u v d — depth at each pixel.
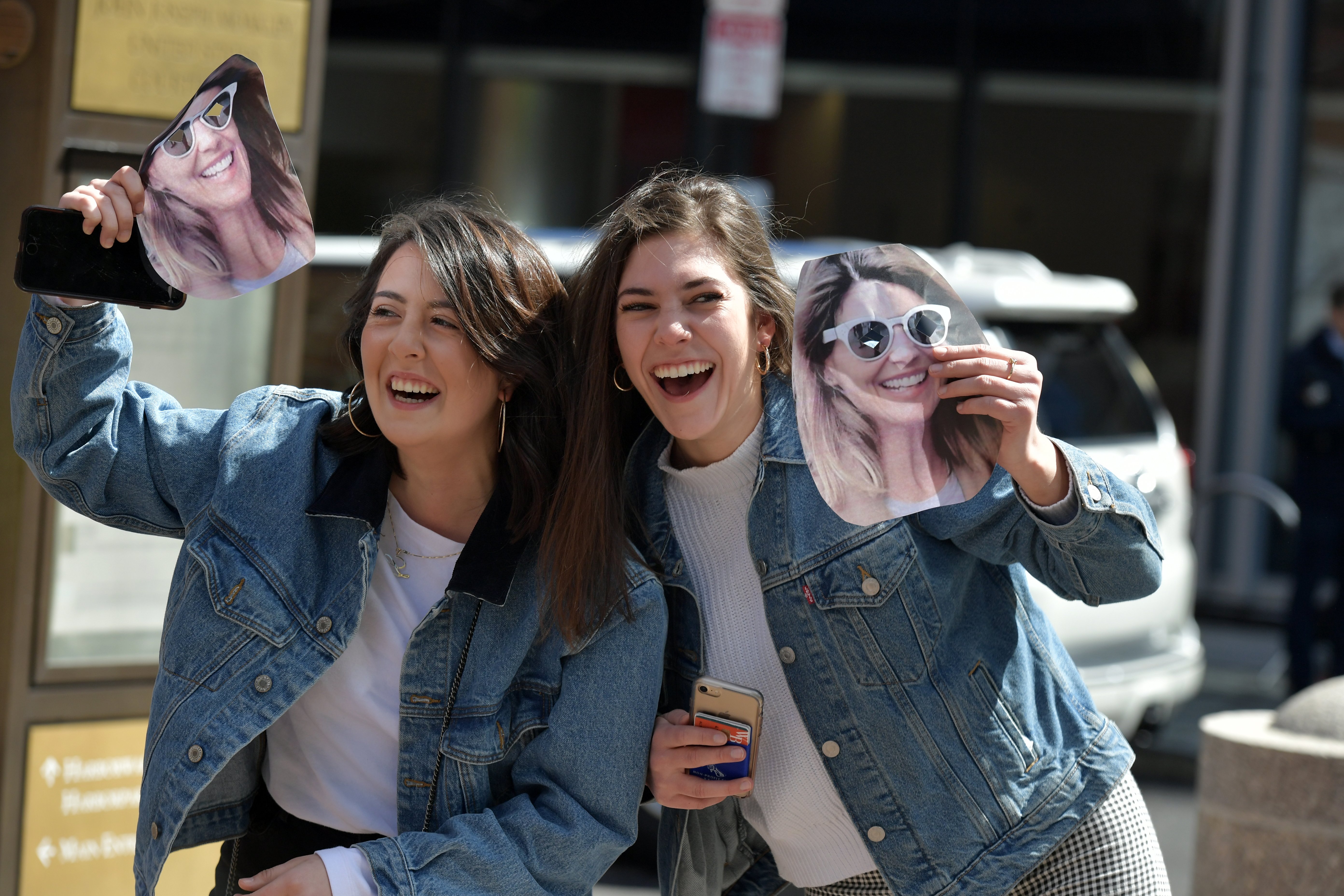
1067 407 12.20
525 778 4.66
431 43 23.50
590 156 23.92
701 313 4.67
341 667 4.71
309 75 7.95
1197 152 22.88
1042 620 5.12
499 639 4.70
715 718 4.81
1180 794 13.67
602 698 4.64
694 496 5.06
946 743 4.79
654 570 5.08
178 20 7.54
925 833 4.80
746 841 5.53
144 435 4.75
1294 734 8.63
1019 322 12.29
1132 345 23.27
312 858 4.29
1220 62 22.59
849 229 24.00
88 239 4.37
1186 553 12.86
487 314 4.58
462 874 4.38
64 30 7.21
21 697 7.48
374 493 4.69
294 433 4.82
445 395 4.59
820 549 4.86
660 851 5.37
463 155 23.70
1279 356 22.50
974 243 23.78
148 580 7.95
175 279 4.42
